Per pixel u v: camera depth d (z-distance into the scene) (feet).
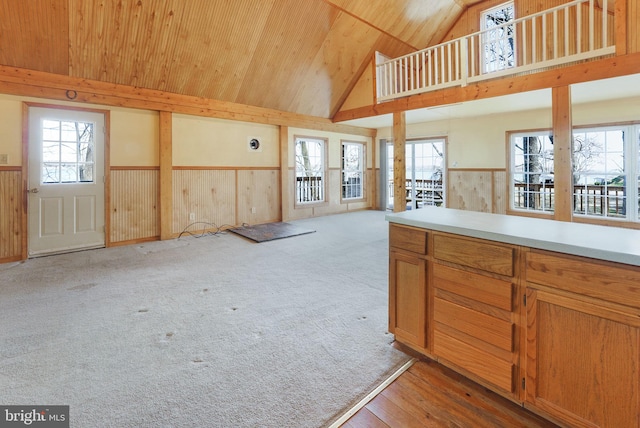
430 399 5.24
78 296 9.53
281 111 21.91
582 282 4.07
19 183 13.37
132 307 8.79
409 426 4.68
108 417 4.82
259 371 5.97
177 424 4.68
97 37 13.26
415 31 20.57
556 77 14.14
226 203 19.97
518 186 21.48
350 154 28.40
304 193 24.94
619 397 3.88
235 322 7.93
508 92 15.52
